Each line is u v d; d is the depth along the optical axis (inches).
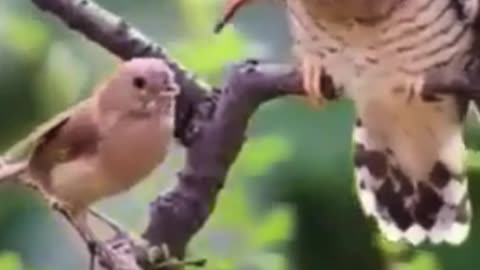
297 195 481.1
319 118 476.4
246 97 371.9
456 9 400.2
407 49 401.7
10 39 449.4
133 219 398.0
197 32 402.9
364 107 412.2
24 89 454.9
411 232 414.9
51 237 470.9
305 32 407.2
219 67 390.6
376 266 505.4
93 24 378.3
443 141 414.0
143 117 366.0
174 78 371.6
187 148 374.0
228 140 372.8
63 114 370.9
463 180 416.2
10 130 458.9
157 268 366.0
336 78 410.0
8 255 384.2
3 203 472.1
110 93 366.9
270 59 434.0
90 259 363.3
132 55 378.9
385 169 417.4
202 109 374.9
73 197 366.0
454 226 415.2
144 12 476.4
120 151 365.4
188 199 371.6
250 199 450.3
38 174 366.9
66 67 457.7
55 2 378.3
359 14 398.6
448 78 397.1
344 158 478.6
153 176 394.0
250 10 468.4
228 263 387.5
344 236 494.0
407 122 412.2
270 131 470.6
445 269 488.4
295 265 497.7
